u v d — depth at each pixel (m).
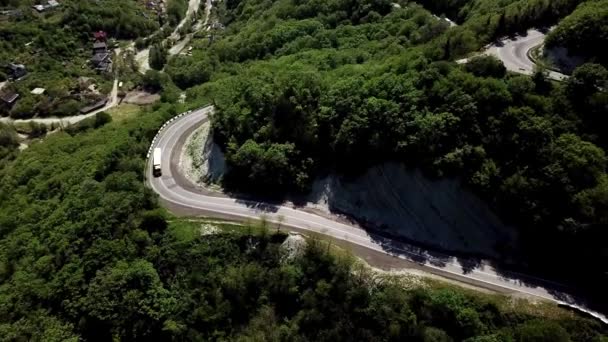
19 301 62.19
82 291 60.16
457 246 62.84
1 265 70.69
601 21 67.06
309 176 72.69
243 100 82.44
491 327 54.19
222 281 60.97
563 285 56.88
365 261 62.31
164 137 92.94
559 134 58.56
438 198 64.00
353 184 70.31
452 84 65.38
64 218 71.75
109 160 83.69
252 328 58.09
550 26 82.94
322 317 56.41
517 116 60.16
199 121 98.12
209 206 73.75
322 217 69.44
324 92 75.81
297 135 73.81
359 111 69.50
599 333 51.88
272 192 74.56
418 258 62.44
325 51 106.06
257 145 74.19
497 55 75.94
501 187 58.81
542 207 56.25
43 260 65.50
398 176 66.88
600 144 57.25
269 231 66.25
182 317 58.91
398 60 77.25
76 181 80.69
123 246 63.69
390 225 66.62
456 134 62.78
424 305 55.78
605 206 52.41
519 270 59.28
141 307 57.91
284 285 59.75
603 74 58.72
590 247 54.28
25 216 78.56
